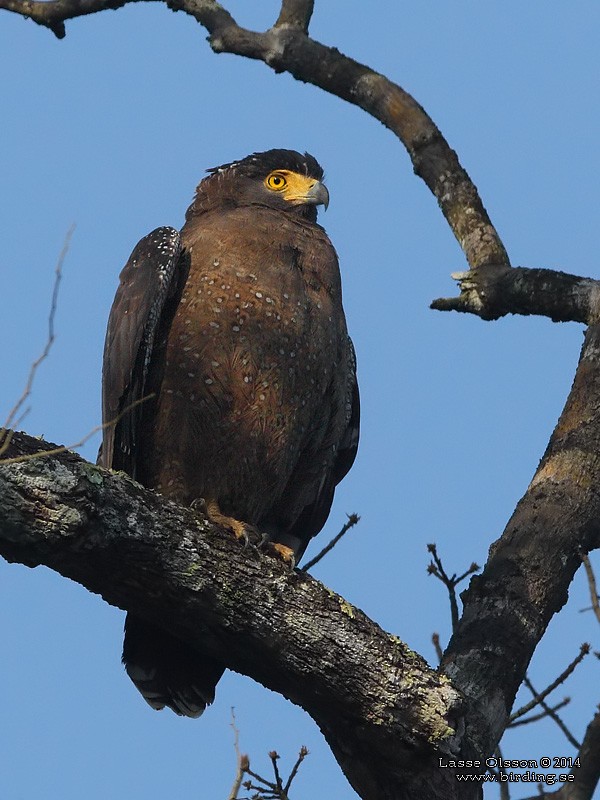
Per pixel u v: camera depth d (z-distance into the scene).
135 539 8.03
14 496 7.55
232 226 11.62
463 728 8.56
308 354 11.42
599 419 9.69
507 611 9.11
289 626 8.48
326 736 8.95
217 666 10.71
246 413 11.24
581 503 9.43
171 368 11.20
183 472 11.48
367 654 8.54
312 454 12.24
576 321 10.43
